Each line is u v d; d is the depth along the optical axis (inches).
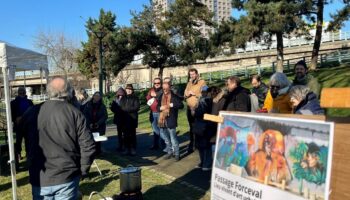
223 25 1000.2
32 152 158.6
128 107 402.9
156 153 406.6
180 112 770.8
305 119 112.0
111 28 1664.6
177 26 1381.6
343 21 937.5
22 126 165.2
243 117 137.2
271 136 123.9
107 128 735.7
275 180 121.0
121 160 373.1
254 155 130.5
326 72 889.5
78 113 160.1
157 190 263.9
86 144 158.9
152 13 1465.3
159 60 1477.6
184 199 243.3
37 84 2758.4
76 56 1957.4
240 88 273.4
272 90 215.9
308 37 1042.7
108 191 267.6
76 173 159.5
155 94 429.7
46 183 154.9
